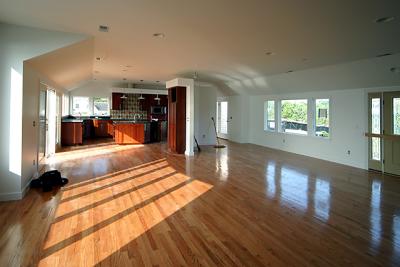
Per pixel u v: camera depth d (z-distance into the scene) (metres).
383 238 2.94
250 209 3.77
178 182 5.13
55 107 7.98
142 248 2.66
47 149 7.37
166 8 3.15
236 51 5.18
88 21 3.64
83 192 4.44
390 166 6.04
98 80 10.95
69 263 2.38
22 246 2.66
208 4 3.01
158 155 8.12
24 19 3.61
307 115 8.37
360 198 4.31
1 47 3.83
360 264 2.43
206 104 10.73
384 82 6.03
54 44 4.08
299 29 3.82
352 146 6.92
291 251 2.65
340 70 6.41
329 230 3.13
